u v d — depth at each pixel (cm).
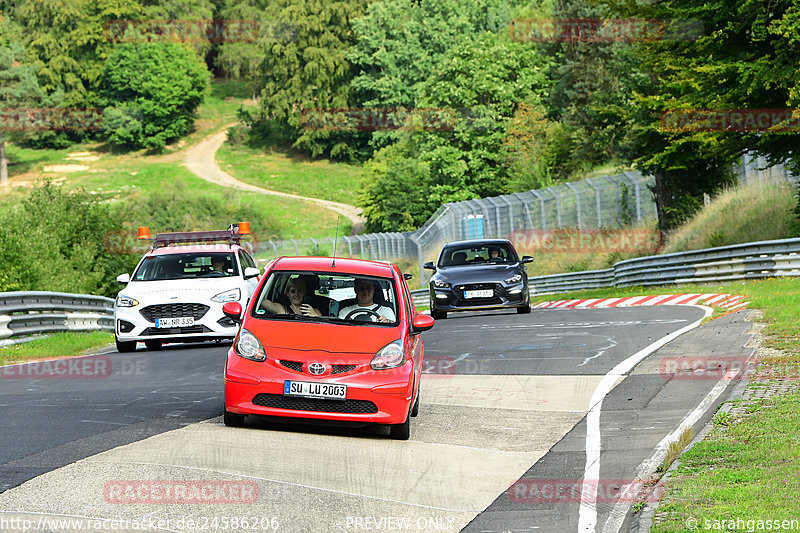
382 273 2589
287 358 2248
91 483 1680
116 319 4531
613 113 8862
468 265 6212
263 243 16975
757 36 6812
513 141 17662
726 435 2014
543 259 12181
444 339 4500
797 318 3928
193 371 3525
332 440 2183
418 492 1734
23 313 5153
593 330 4538
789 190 8775
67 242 11900
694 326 4319
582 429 2339
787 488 1544
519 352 3844
